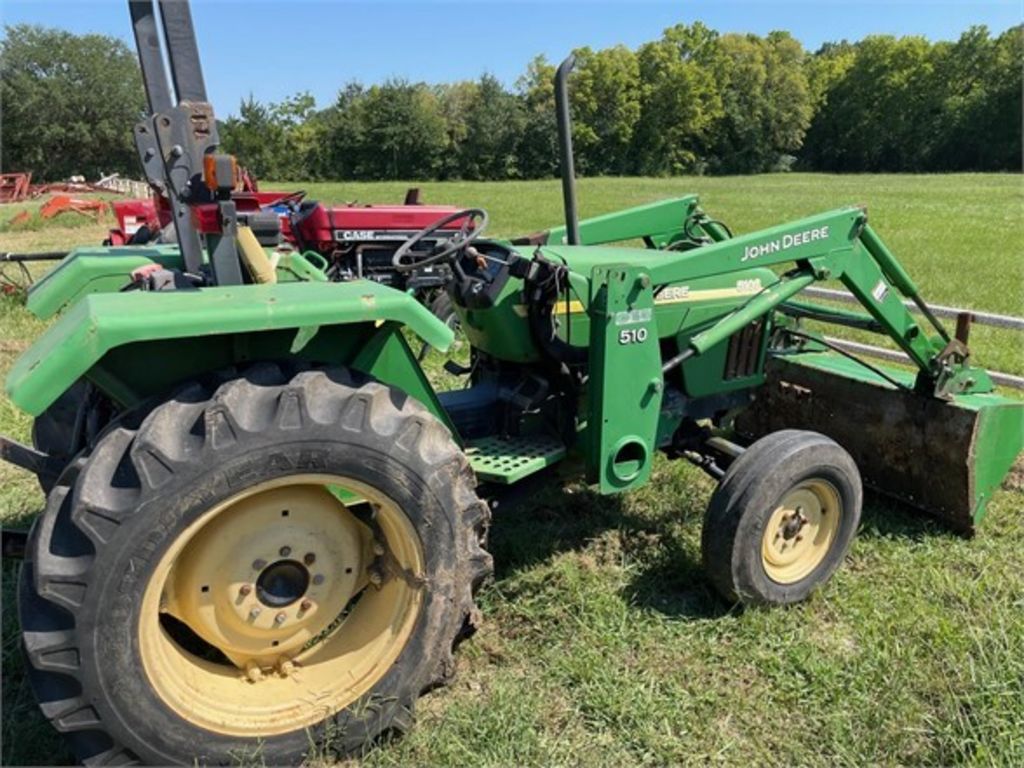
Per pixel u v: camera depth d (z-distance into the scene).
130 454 1.94
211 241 2.44
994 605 3.03
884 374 3.78
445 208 7.06
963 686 2.60
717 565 2.92
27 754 2.27
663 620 2.96
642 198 27.78
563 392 3.13
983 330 7.15
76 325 1.96
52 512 1.96
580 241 3.86
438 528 2.28
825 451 3.00
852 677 2.65
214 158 2.34
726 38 63.09
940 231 15.69
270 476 2.04
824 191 32.34
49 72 52.94
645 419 3.00
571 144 3.48
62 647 1.89
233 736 2.14
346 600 2.39
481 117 53.59
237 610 2.20
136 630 1.96
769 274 3.56
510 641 2.84
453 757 2.30
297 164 52.59
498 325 3.00
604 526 3.64
